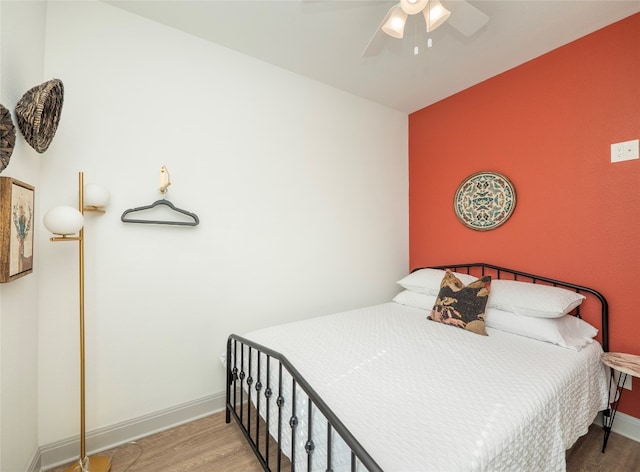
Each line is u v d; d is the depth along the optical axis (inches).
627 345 69.7
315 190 97.1
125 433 65.9
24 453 51.3
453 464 32.2
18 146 47.6
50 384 58.6
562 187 80.4
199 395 75.4
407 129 123.0
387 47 79.7
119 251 65.5
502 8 65.7
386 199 116.8
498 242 94.5
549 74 82.4
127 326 66.5
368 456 30.3
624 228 70.2
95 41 63.2
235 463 59.9
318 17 68.9
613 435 69.6
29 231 48.8
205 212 76.4
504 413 40.9
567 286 78.5
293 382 44.4
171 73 72.0
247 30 73.3
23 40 49.2
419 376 50.9
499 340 67.6
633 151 68.7
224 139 79.4
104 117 63.9
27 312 52.1
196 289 75.1
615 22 70.9
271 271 87.7
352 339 67.9
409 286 102.0
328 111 100.1
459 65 88.7
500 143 93.6
